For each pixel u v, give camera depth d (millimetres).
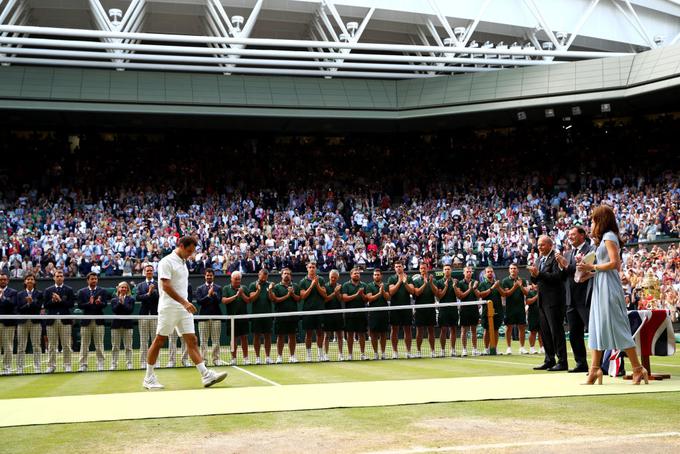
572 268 9922
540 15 31969
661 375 8164
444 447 4359
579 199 33219
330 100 33125
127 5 31188
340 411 5848
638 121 36031
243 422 5422
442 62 31750
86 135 36375
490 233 31344
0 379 12117
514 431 4852
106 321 19859
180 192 34219
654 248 24703
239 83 32688
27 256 27469
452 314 15570
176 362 14625
